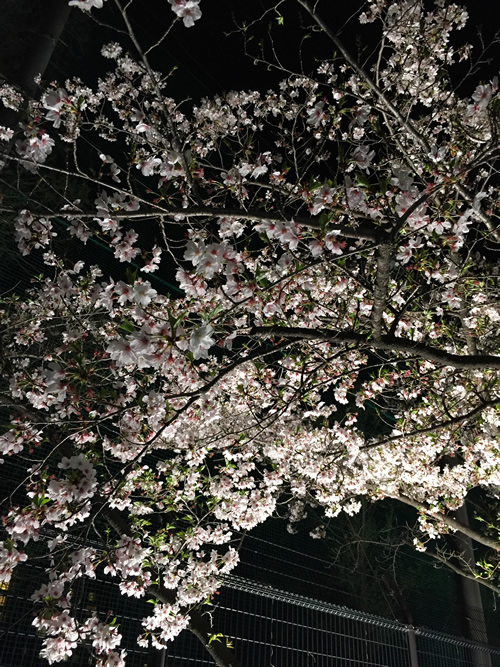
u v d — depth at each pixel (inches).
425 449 209.5
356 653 301.9
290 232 103.4
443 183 104.3
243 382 184.4
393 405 260.7
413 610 378.3
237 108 223.8
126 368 144.3
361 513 377.4
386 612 339.6
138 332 80.9
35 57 257.6
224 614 248.7
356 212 134.7
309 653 264.2
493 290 161.6
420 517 265.0
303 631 285.0
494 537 266.5
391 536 400.5
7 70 247.8
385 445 227.5
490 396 177.6
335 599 325.1
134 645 209.3
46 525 177.3
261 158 141.3
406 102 193.8
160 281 323.0
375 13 189.2
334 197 118.7
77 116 113.0
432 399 207.0
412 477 235.9
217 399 203.2
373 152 110.6
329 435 194.4
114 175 121.9
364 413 411.8
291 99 217.9
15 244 244.5
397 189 110.2
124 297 91.1
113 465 184.2
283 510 344.5
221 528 180.1
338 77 224.4
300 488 200.8
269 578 296.2
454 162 108.1
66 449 180.1
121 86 202.8
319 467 184.9
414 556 418.3
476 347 195.8
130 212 109.8
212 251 90.4
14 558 93.9
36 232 118.7
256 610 267.3
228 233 149.0
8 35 253.8
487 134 152.6
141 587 129.9
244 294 104.2
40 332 180.1
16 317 171.0
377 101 176.2
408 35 187.0
